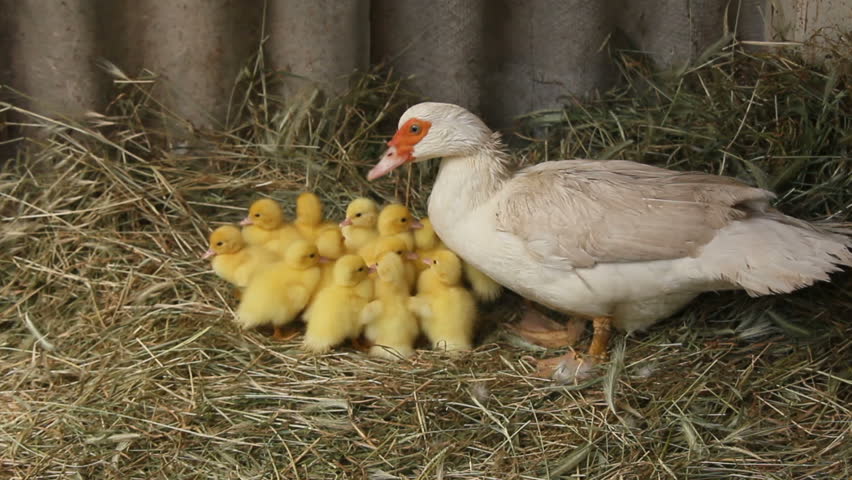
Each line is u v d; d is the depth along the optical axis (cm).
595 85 327
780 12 321
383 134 324
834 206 304
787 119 312
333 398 286
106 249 307
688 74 323
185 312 300
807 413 284
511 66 325
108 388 287
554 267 286
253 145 320
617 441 280
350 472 277
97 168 314
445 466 278
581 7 321
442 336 296
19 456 279
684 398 285
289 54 318
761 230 282
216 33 316
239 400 286
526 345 299
